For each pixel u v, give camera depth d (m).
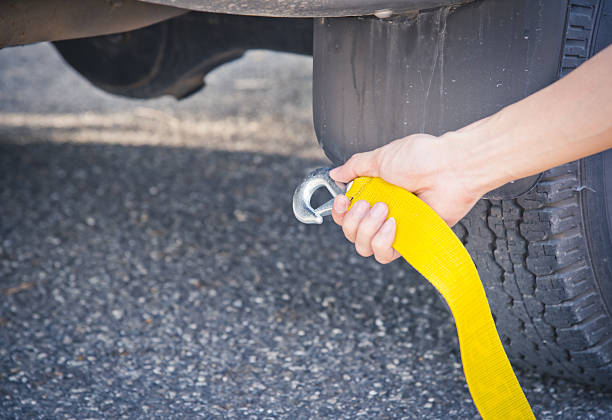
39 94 4.48
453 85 0.98
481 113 0.97
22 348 1.55
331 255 2.05
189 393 1.37
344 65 1.06
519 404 0.85
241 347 1.55
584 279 1.16
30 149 3.14
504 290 1.23
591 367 1.25
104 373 1.45
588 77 0.75
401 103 1.02
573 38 1.04
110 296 1.81
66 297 1.81
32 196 2.55
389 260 0.92
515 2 0.91
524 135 0.79
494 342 0.84
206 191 2.61
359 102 1.06
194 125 3.65
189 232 2.24
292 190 2.62
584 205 1.13
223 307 1.74
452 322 1.62
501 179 0.84
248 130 3.51
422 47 0.98
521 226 1.14
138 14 1.17
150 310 1.73
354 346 1.53
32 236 2.20
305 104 4.11
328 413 1.28
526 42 0.92
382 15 0.95
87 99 4.33
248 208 2.44
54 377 1.43
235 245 2.14
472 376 0.87
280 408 1.30
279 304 1.75
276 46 1.88
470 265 0.85
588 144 0.76
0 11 1.01
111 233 2.23
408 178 0.88
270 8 0.92
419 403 1.30
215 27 1.91
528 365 1.37
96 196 2.56
